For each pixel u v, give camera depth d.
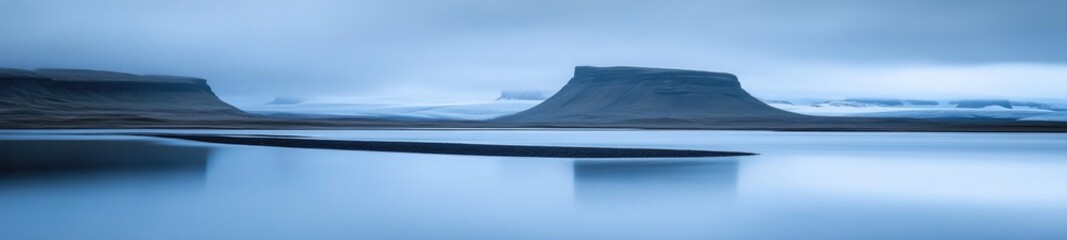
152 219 16.84
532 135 88.94
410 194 21.61
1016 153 47.34
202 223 16.41
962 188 23.95
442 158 38.28
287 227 15.93
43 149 45.47
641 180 26.00
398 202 19.92
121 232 15.20
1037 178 27.81
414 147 50.66
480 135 87.69
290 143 57.25
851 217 17.66
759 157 40.59
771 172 29.70
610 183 24.97
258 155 40.41
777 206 19.39
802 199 20.78
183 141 60.34
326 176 27.41
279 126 167.00
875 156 42.72
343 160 36.47
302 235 15.03
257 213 17.84
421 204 19.50
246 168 30.97
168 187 23.28
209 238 14.68
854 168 32.47
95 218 16.94
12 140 60.75
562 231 15.62
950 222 17.03
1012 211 18.73
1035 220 17.34
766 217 17.61
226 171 29.41
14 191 21.83
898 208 19.17
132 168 30.52
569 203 19.73
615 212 18.31
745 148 53.16
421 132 104.75
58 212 17.81
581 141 65.62
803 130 147.75
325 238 14.76
